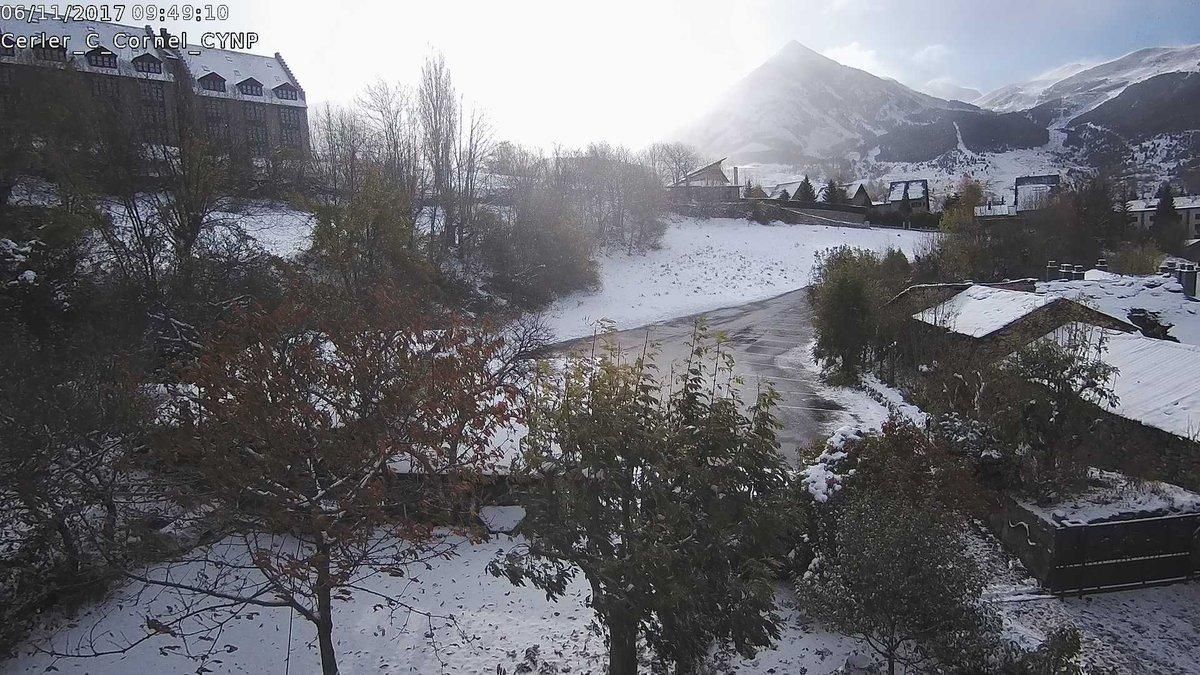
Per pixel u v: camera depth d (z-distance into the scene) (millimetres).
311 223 32375
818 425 22188
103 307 18203
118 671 10312
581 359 9594
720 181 82500
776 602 11266
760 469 8914
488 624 11352
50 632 11195
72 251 20078
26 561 11859
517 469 9492
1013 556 13031
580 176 54969
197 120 30281
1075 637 8953
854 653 9438
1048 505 12773
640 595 8086
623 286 46688
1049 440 13609
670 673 9734
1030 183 84750
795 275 52906
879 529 8445
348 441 8398
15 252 18156
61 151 23531
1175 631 10961
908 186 86625
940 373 21859
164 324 17203
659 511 8258
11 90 25328
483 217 39500
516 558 9414
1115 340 20391
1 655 10578
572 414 8375
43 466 10688
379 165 32500
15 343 11898
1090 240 51156
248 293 21016
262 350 8492
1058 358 13938
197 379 8219
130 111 29062
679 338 35438
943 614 8203
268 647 10844
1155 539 12133
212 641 10875
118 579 11961
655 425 8578
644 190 55531
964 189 88188
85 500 11461
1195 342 25359
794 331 37406
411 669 10227
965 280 41406
